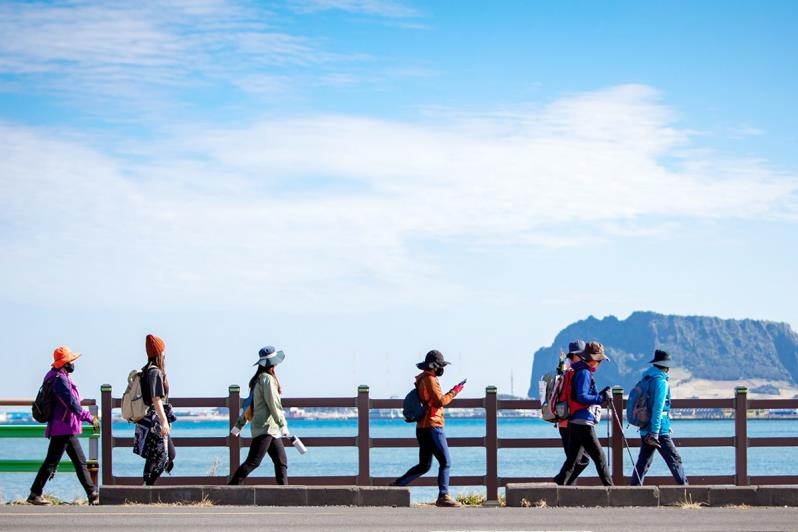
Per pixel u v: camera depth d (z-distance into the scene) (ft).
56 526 37.73
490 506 48.52
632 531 36.40
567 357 50.60
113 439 55.16
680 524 38.37
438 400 47.55
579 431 48.62
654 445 51.08
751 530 36.68
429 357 48.01
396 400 55.47
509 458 200.03
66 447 47.21
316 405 55.52
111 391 55.31
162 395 47.55
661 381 50.96
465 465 173.78
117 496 46.73
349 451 239.91
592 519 40.06
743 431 55.47
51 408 47.09
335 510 43.75
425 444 47.60
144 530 36.58
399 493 46.11
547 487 45.93
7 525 38.09
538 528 37.24
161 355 48.03
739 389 55.57
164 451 47.57
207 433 463.01
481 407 55.26
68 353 48.08
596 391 49.37
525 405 55.16
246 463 48.08
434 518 40.47
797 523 38.73
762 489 45.55
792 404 55.67
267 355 48.91
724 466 175.73
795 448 244.42
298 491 46.16
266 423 48.19
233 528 37.11
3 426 53.16
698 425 469.98
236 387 55.77
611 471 55.21
